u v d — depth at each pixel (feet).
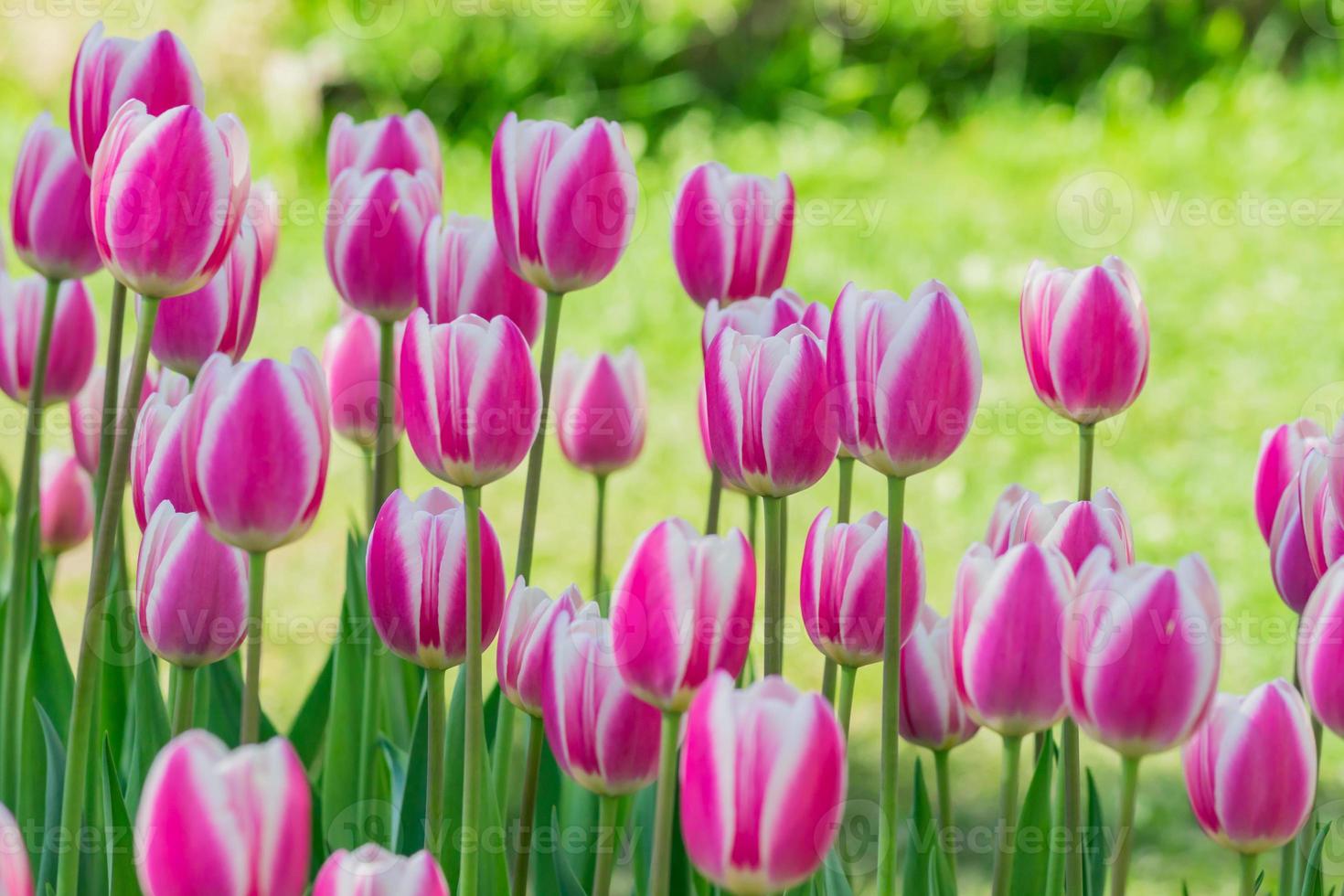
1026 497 6.47
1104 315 6.54
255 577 6.18
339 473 20.17
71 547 8.07
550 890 6.88
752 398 6.38
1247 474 19.52
